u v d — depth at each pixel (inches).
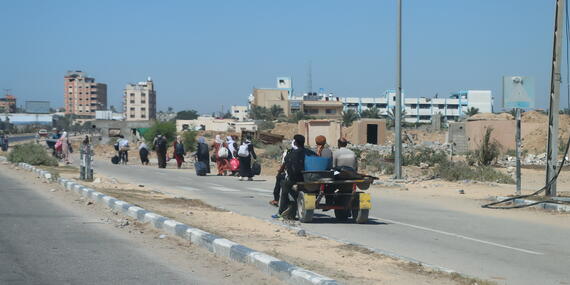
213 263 309.6
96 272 286.5
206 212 523.5
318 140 534.3
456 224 503.2
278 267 275.0
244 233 407.2
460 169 973.8
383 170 1111.0
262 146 2288.4
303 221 486.6
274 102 6127.0
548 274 308.7
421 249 376.8
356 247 362.6
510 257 355.9
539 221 529.3
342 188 489.7
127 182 872.3
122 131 3137.3
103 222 448.8
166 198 639.8
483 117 2487.7
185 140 2102.6
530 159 1541.6
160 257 323.9
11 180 850.8
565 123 2112.5
